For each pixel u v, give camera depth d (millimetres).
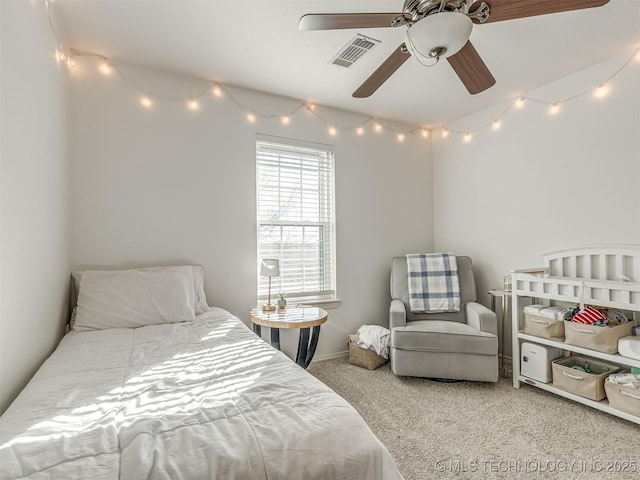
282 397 1091
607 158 2475
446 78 2730
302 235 3248
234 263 2854
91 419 968
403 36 2150
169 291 2232
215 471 762
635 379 2039
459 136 3641
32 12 1523
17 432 887
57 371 1330
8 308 1242
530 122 2969
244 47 2289
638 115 2320
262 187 3049
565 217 2729
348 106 3305
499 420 2117
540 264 2904
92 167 2357
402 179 3771
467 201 3557
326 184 3381
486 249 3369
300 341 2648
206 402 1058
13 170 1295
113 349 1609
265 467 796
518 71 2631
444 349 2619
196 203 2707
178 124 2652
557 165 2779
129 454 792
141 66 2527
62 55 2074
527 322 2590
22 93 1396
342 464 861
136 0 1829
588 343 2209
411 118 3641
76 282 2211
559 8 1455
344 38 2186
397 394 2494
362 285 3500
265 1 1845
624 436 1936
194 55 2391
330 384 2672
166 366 1380
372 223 3574
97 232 2367
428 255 3322
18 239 1346
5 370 1214
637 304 2059
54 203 1888
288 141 3115
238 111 2889
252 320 2555
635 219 2336
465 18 1431
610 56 2418
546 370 2439
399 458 1744
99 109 2385
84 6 1877
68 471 733
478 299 3430
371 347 2992
